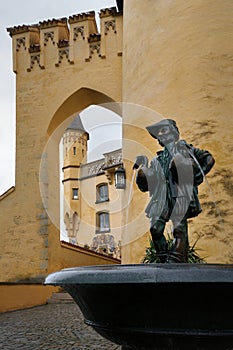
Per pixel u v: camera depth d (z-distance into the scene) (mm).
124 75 11336
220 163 8227
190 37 9195
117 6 14539
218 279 1709
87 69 14852
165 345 1931
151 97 9672
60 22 15406
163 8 9898
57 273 2025
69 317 9141
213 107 8617
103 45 14773
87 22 15047
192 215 2430
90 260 13922
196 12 9250
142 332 1918
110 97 14469
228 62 8828
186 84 9008
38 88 15250
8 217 14641
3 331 7266
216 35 8984
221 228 7738
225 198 7973
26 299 11812
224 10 9109
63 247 15086
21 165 14883
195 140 8586
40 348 5652
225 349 1968
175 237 2357
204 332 1861
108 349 5488
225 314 1856
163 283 1758
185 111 8875
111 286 1865
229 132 8430
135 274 1756
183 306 1847
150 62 9914
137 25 10719
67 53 15133
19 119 15227
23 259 14281
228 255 7609
